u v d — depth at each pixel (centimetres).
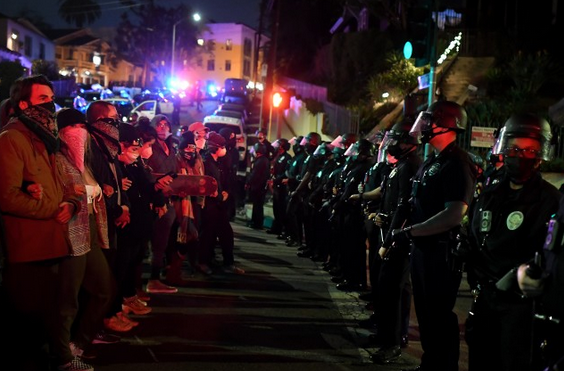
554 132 385
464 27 2539
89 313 486
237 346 568
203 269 855
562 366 280
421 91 1069
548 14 2427
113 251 534
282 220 1293
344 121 2214
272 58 2981
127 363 507
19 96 418
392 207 579
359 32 3008
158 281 746
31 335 447
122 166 580
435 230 429
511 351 340
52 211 412
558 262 283
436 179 446
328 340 604
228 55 8919
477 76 2195
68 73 6206
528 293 294
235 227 1418
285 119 3002
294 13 4481
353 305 743
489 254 354
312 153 1153
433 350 456
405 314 585
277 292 789
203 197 812
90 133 509
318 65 3878
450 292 445
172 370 496
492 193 360
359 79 2952
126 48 7456
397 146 576
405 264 543
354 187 786
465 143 1466
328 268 938
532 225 342
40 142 414
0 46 4575
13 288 419
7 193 395
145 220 598
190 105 5066
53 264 427
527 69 1916
